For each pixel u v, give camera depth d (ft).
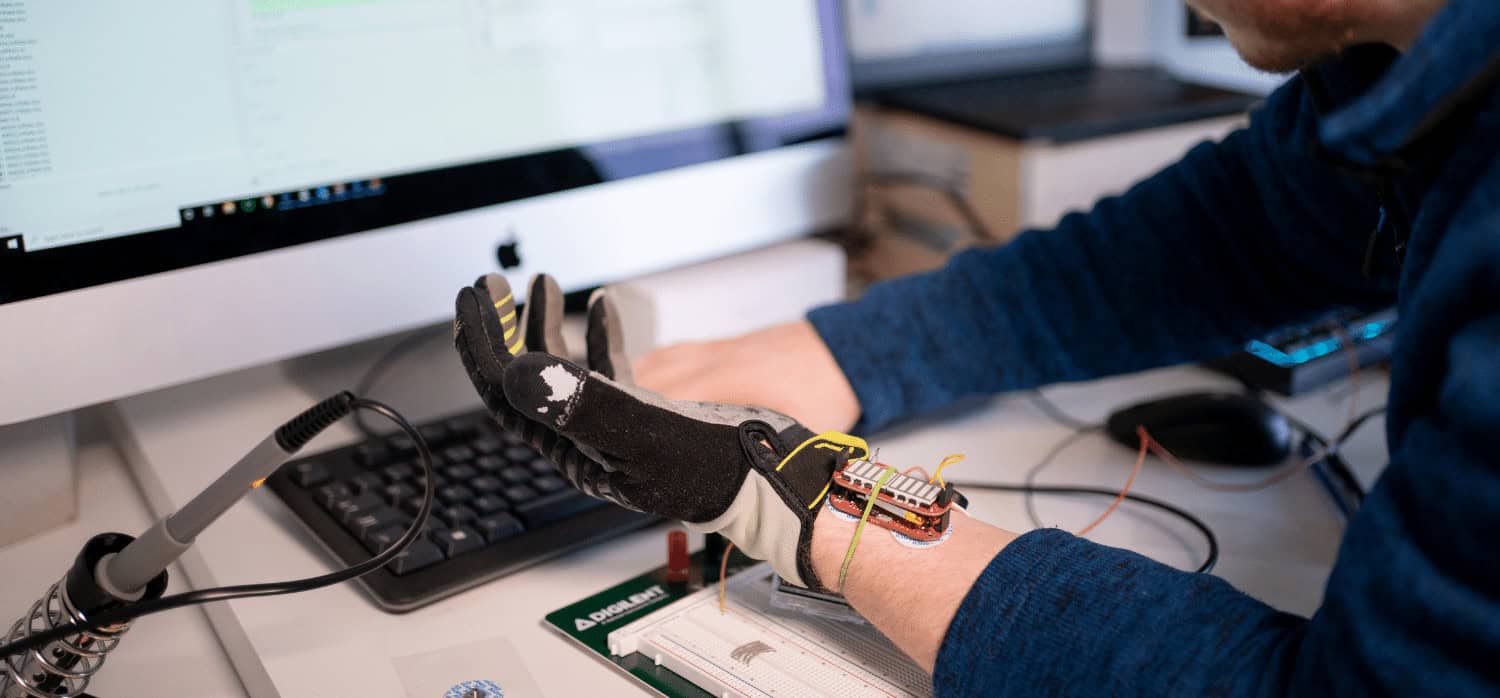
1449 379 1.29
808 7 3.06
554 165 2.69
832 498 1.83
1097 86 3.72
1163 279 2.49
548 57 2.64
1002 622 1.60
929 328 2.57
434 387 2.81
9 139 2.03
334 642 1.85
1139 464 2.55
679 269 3.07
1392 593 1.31
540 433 1.80
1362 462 2.55
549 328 2.10
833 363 2.53
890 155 3.66
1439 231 1.39
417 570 1.99
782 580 1.94
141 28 2.13
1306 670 1.42
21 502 2.24
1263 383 2.92
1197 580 1.63
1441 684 1.24
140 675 1.90
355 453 2.33
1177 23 4.12
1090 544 1.73
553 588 2.04
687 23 2.84
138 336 2.22
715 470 1.79
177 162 2.21
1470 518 1.24
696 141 2.92
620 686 1.76
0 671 1.62
